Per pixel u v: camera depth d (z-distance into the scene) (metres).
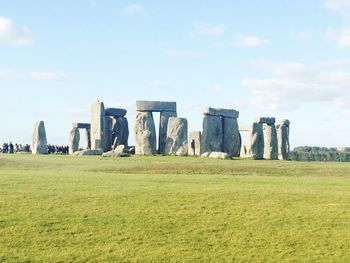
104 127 75.25
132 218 25.69
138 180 35.47
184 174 42.06
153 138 72.25
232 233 24.31
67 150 83.19
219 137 73.38
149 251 22.53
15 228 24.14
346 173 44.12
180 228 24.73
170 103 75.12
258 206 27.56
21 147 85.19
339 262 21.89
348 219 25.80
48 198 28.50
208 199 28.66
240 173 43.59
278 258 22.20
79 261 21.67
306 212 26.67
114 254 22.19
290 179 37.72
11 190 30.30
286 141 81.94
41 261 21.53
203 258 22.09
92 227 24.58
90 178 36.19
